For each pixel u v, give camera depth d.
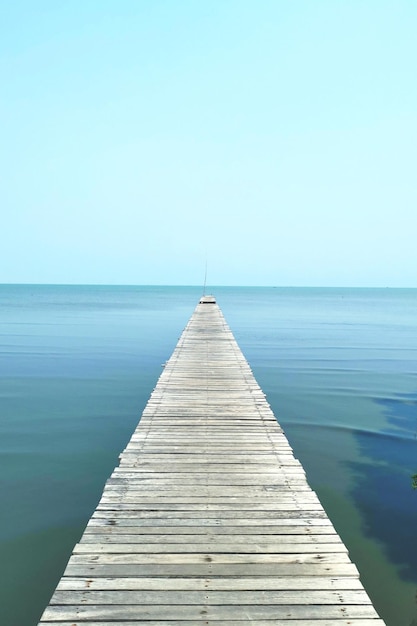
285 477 6.73
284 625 3.86
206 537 5.12
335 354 28.11
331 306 86.56
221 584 4.35
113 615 3.93
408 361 25.92
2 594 6.86
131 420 15.23
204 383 12.55
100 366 24.05
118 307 75.88
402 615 6.57
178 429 8.80
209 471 6.91
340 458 12.34
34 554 7.80
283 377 21.78
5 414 15.74
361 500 9.99
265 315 61.50
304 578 4.46
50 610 3.97
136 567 4.58
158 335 37.12
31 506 9.41
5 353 27.66
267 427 8.93
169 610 4.00
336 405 17.22
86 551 4.82
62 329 41.09
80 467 11.39
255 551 4.88
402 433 14.29
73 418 15.37
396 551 8.07
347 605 4.11
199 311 37.72
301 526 5.39
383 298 137.25
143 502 5.92
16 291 186.88
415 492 10.41
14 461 11.72
